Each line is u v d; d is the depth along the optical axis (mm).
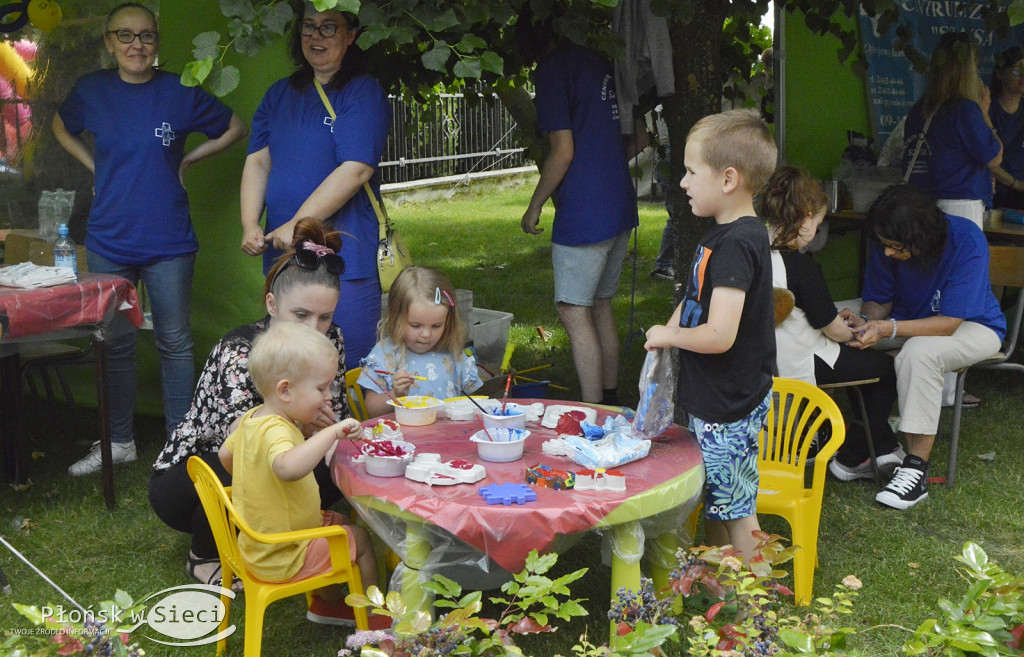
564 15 4359
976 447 5039
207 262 5180
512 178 17656
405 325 3639
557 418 3334
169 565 3777
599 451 2910
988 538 4012
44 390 5801
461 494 2680
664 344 3018
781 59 6176
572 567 3695
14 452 4559
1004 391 5949
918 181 6086
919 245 4422
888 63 6770
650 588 2525
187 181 5113
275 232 4098
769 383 3100
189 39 4996
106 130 4582
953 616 2375
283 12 3615
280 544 2807
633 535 2756
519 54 5195
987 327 4453
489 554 2596
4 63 5500
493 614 3334
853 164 6570
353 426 2803
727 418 3053
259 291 5125
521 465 2930
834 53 6527
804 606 3385
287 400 2887
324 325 3293
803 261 4281
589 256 4852
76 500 4422
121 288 4277
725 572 2582
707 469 3121
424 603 2787
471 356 3840
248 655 2824
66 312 4027
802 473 3678
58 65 5500
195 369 5383
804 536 3387
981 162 5742
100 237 4660
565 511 2570
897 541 3945
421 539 2752
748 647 2305
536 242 11602
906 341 4500
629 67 4801
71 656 2240
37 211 5656
